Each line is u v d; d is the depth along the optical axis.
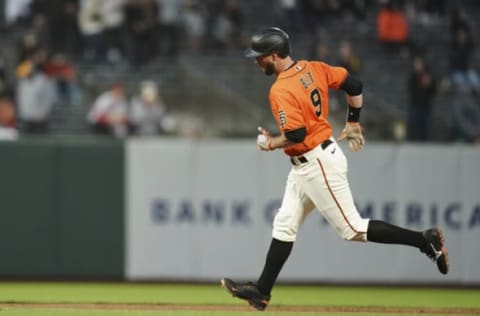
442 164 42.94
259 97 63.44
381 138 62.00
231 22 64.75
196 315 28.17
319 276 42.69
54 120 59.62
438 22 68.69
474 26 68.62
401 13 64.31
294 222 27.23
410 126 58.41
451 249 42.91
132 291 38.72
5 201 42.16
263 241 42.56
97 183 42.47
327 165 26.42
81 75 61.22
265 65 26.72
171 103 62.41
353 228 26.80
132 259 42.59
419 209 42.84
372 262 42.81
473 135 60.59
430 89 58.09
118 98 55.88
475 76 62.66
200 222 42.62
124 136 55.94
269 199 42.59
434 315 29.55
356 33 66.56
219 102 62.81
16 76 60.50
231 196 42.62
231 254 42.59
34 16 62.75
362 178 42.81
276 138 26.08
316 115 26.38
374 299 36.69
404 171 42.91
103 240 42.50
